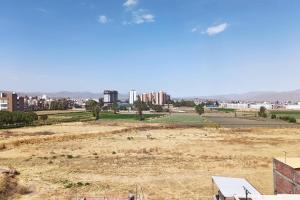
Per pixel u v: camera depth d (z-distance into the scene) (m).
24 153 65.81
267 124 137.00
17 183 41.56
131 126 125.00
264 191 38.34
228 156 61.47
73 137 91.00
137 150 69.50
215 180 29.56
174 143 80.31
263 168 50.81
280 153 64.94
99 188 40.00
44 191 38.62
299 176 27.77
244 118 186.12
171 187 40.53
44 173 47.84
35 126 125.62
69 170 49.91
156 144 78.69
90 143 80.94
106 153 65.81
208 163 54.81
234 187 27.34
